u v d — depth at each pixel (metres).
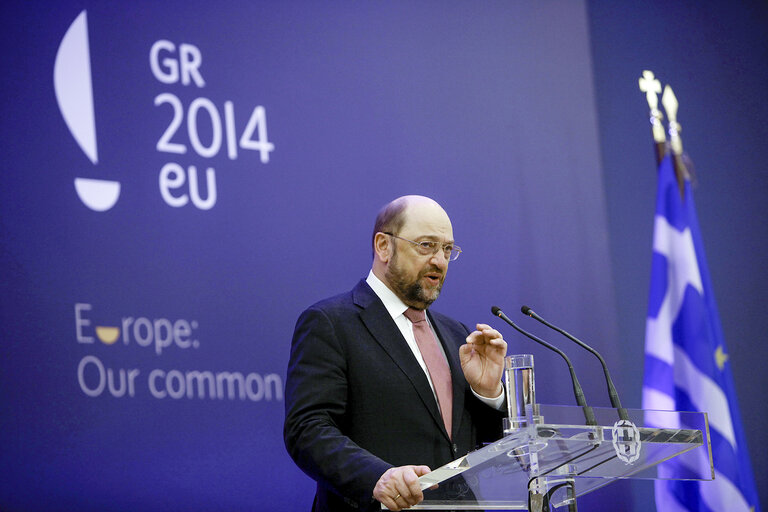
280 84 9.18
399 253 6.08
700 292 11.11
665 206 11.21
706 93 11.88
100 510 7.54
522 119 10.52
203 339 8.27
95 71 8.22
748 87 12.20
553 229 10.39
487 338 5.86
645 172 11.18
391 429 5.68
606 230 10.73
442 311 9.54
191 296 8.30
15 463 7.30
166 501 7.83
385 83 9.79
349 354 5.79
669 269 11.04
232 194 8.70
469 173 10.05
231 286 8.52
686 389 10.80
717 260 11.40
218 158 8.69
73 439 7.54
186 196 8.45
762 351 11.41
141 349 7.97
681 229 11.23
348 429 5.72
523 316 9.98
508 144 10.36
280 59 9.23
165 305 8.16
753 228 11.77
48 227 7.77
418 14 10.16
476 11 10.53
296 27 9.39
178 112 8.55
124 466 7.70
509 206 10.20
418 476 4.79
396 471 4.79
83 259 7.86
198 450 8.05
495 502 4.87
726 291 11.36
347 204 9.30
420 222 6.11
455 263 9.75
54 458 7.44
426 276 6.07
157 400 7.96
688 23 11.95
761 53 12.38
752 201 11.85
